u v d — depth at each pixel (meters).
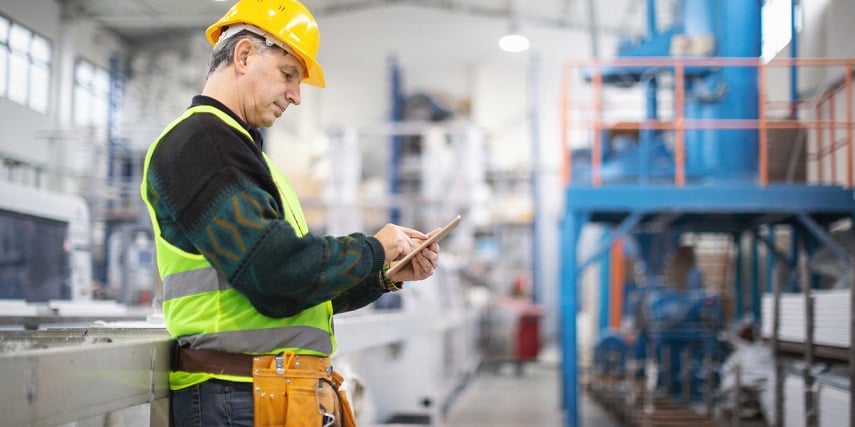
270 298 1.85
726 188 7.11
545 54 21.30
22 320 4.00
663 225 9.05
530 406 9.73
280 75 2.06
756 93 7.58
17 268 4.54
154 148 1.92
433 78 22.25
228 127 1.89
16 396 1.46
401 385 7.25
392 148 19.22
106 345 1.75
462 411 9.22
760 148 7.42
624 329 10.55
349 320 4.00
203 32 5.48
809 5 5.98
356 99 21.73
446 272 10.30
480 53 21.91
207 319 1.96
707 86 7.90
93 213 6.70
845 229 7.32
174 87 6.83
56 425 1.58
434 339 7.52
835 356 4.80
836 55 5.75
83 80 4.84
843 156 7.22
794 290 8.01
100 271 7.76
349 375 3.85
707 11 8.16
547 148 21.95
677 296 9.12
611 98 18.38
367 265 1.89
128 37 5.40
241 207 1.78
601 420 8.41
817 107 6.78
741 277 9.75
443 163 14.62
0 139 3.92
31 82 3.93
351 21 20.78
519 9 19.77
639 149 8.38
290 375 1.96
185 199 1.82
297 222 2.11
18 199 4.52
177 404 2.02
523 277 19.62
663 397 8.26
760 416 6.67
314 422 1.96
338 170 13.99
